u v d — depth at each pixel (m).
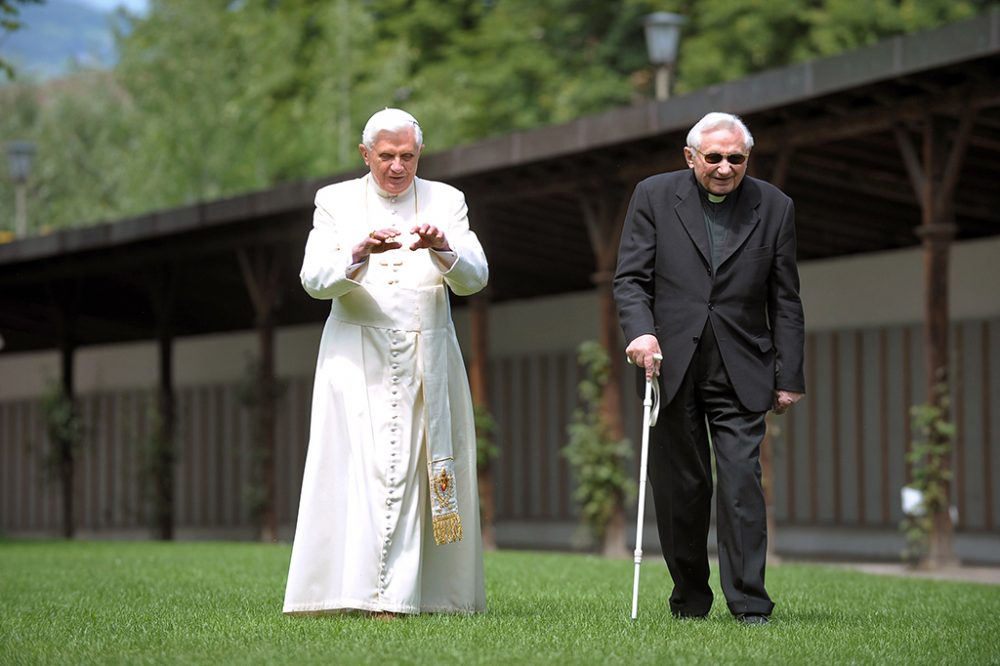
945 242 37.44
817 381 53.19
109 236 62.81
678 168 43.72
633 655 15.19
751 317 19.09
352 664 14.59
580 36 101.12
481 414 49.94
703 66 87.00
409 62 104.44
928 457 38.66
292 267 63.44
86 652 15.97
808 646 16.02
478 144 47.00
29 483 85.12
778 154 40.94
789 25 86.81
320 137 100.44
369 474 19.41
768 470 41.69
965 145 36.56
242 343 74.69
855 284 51.94
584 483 47.25
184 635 17.30
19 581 27.73
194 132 108.00
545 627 17.66
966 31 33.66
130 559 36.84
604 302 46.72
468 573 19.88
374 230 19.25
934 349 37.50
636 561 18.91
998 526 47.28
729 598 18.72
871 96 38.34
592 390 47.06
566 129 44.22
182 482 77.44
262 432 59.38
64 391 71.25
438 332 19.84
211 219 57.97
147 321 77.25
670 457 19.25
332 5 108.75
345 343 19.72
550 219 54.06
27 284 71.94
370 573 19.17
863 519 51.44
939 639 16.95
